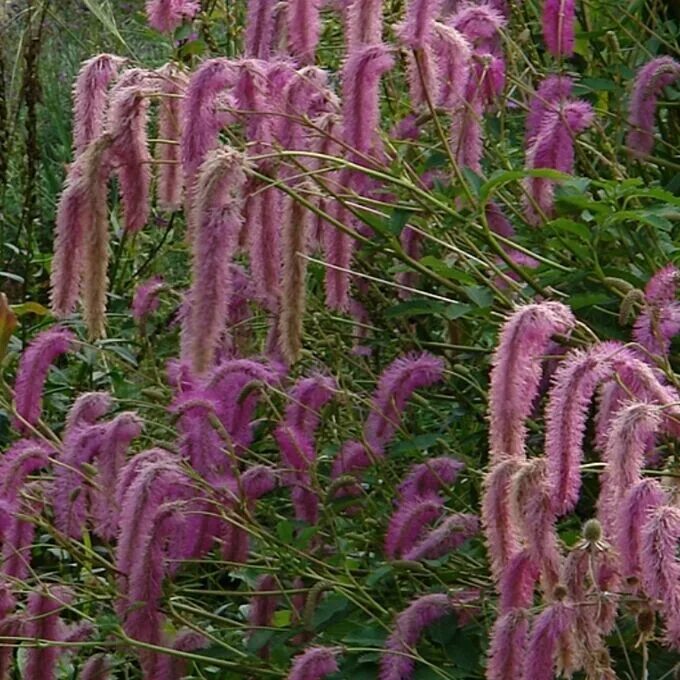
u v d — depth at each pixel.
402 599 5.56
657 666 5.24
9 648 5.62
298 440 5.83
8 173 11.37
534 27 7.95
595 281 6.05
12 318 6.35
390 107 7.43
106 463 5.65
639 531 3.97
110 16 10.47
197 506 5.64
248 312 6.77
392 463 6.31
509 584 4.37
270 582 5.88
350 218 5.98
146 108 5.36
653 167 7.56
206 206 4.92
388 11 7.73
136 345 7.98
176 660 5.61
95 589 5.98
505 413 4.37
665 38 7.65
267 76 5.70
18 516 5.73
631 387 4.35
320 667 5.13
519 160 7.45
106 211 5.35
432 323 7.33
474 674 5.21
